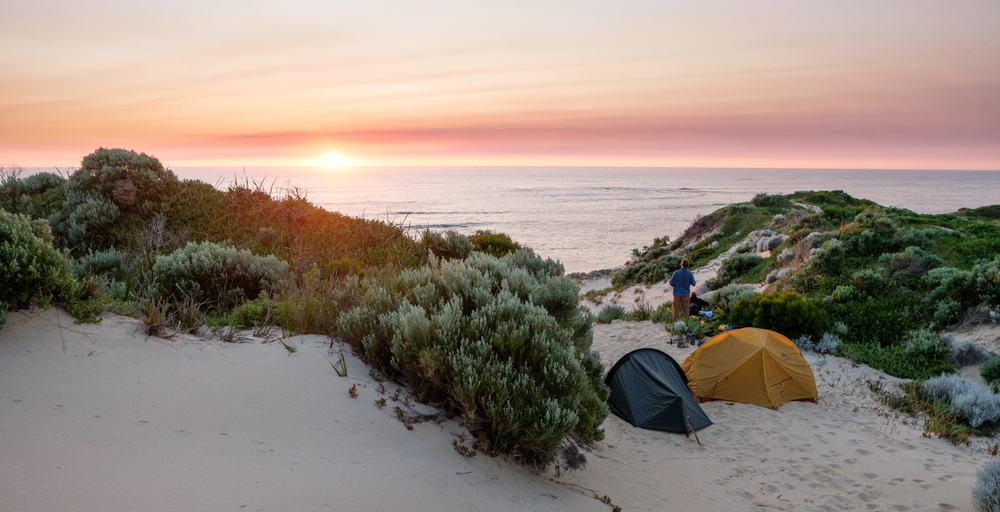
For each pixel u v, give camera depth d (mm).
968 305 11883
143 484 2729
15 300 4180
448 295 5812
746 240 28328
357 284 6715
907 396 8766
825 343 11062
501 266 7016
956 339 10938
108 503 2512
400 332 4812
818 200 35938
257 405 3922
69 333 4137
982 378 9516
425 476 3611
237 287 7199
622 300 25047
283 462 3303
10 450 2723
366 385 4645
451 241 14195
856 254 16281
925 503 5359
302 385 4363
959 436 7305
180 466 2975
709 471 6188
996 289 11414
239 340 4965
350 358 5078
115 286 6125
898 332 11695
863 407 8586
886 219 17344
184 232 10406
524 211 140750
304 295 6027
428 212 134250
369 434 3941
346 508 2977
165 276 6723
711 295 17891
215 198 12617
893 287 13641
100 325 4426
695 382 9148
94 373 3742
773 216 30297
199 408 3686
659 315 14805
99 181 11234
